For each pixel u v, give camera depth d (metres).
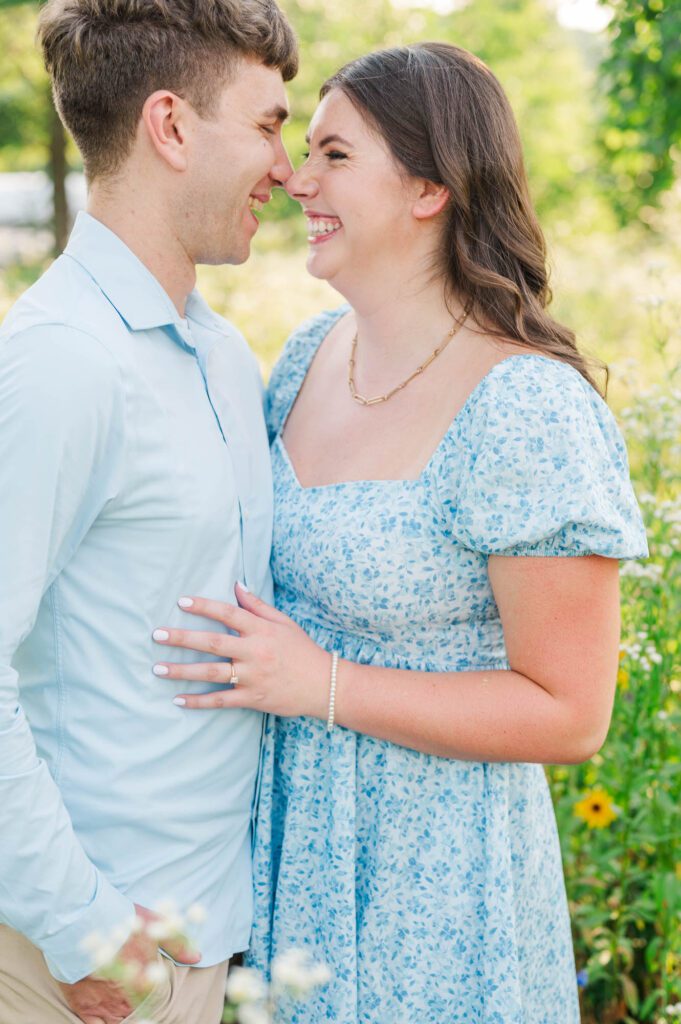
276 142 1.77
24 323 1.54
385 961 1.80
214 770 1.72
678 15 5.41
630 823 2.41
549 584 1.66
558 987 1.98
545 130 14.42
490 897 1.75
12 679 1.49
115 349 1.56
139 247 1.70
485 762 1.75
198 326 1.88
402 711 1.70
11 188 14.59
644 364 5.02
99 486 1.55
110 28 1.63
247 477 1.83
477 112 1.79
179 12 1.62
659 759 2.51
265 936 1.86
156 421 1.60
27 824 1.49
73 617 1.62
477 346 1.78
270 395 2.11
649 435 2.63
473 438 1.67
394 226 1.80
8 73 11.14
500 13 14.73
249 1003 1.40
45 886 1.51
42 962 1.67
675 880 2.26
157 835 1.67
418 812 1.79
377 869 1.78
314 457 1.93
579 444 1.64
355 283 1.85
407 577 1.73
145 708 1.65
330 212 1.82
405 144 1.77
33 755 1.51
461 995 1.80
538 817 1.90
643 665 2.37
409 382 1.83
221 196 1.70
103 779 1.64
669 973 2.35
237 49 1.65
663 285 2.77
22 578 1.49
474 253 1.81
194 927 1.69
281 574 1.88
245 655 1.67
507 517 1.64
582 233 13.33
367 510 1.75
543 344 1.77
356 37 13.02
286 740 1.86
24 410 1.48
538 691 1.69
